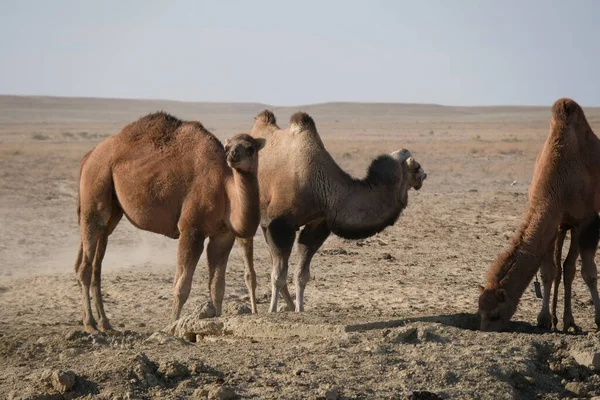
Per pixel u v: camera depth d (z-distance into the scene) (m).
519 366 17.80
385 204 27.41
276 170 27.11
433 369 17.38
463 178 83.12
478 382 16.89
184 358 18.73
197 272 35.84
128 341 23.28
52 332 25.33
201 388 16.34
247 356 18.77
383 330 20.20
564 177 24.08
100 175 26.22
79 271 26.22
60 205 59.03
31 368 20.59
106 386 16.83
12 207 57.25
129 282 33.94
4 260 39.34
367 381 16.81
